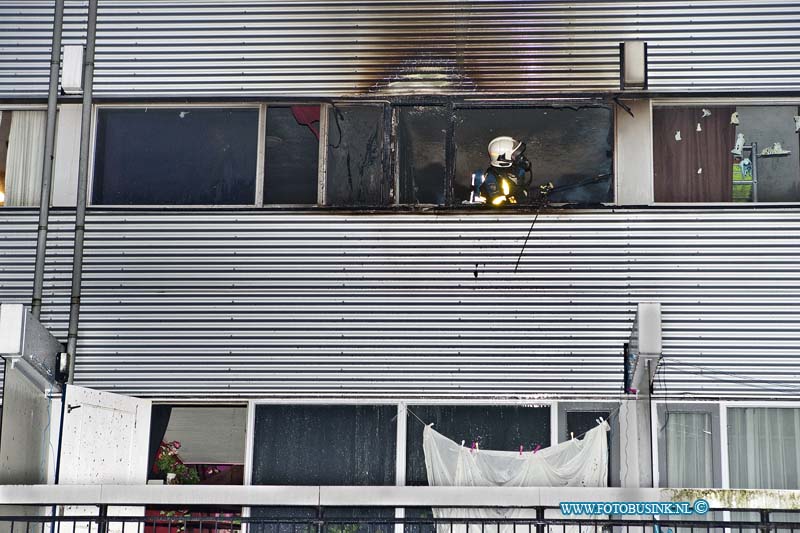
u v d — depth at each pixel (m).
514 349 14.79
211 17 15.61
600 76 15.21
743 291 14.69
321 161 15.40
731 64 15.12
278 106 15.55
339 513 14.55
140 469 14.86
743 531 13.61
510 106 15.34
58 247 15.30
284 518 12.23
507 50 15.38
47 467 13.11
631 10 15.27
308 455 14.90
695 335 14.68
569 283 14.85
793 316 14.62
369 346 14.90
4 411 12.59
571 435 14.66
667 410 14.66
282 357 14.95
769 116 15.20
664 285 14.76
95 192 15.56
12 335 12.66
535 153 15.26
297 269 15.07
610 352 14.70
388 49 15.48
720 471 14.45
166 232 15.24
